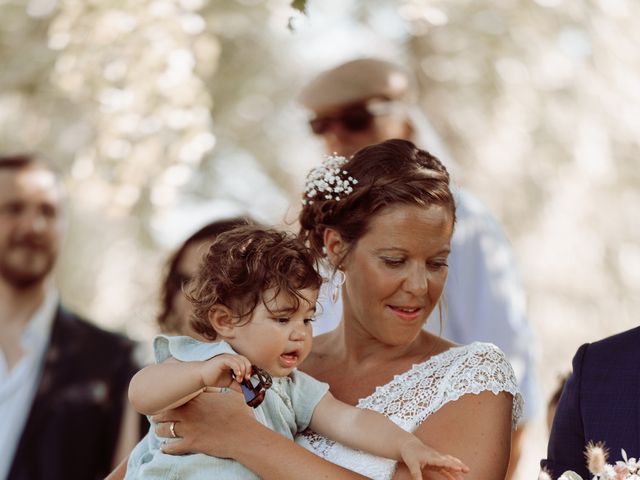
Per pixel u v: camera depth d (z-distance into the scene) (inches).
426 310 156.8
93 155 330.6
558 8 400.5
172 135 332.2
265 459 149.3
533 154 396.8
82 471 223.6
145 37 327.3
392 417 156.8
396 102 220.2
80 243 421.1
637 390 146.9
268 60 428.1
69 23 330.3
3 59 396.2
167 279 207.6
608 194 404.2
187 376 148.4
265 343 153.6
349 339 165.0
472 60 395.2
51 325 229.9
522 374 211.3
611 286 405.1
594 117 402.3
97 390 226.2
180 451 153.3
